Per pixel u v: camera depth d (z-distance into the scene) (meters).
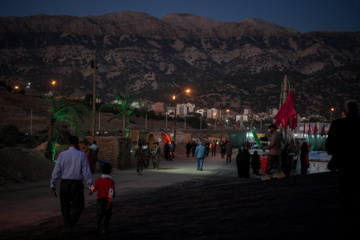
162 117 150.62
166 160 33.22
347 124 4.70
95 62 24.14
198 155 23.05
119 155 23.62
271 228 4.90
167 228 6.02
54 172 6.63
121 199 11.58
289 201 6.83
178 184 15.46
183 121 159.00
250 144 49.06
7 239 6.55
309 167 17.59
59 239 6.41
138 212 8.48
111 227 6.97
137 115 138.88
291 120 23.72
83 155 6.70
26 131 66.44
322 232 4.38
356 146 4.59
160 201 9.95
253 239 4.44
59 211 9.54
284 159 18.39
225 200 8.33
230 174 20.33
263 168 20.38
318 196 6.91
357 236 4.12
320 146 32.72
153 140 35.88
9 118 74.88
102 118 104.50
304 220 5.12
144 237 5.56
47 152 20.59
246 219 5.78
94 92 23.92
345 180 4.62
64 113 21.72
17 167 16.22
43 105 102.06
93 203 10.97
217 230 5.27
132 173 21.05
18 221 8.31
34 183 15.10
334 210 5.51
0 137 28.23
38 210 9.69
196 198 9.47
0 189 13.41
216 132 136.75
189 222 6.26
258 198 7.82
